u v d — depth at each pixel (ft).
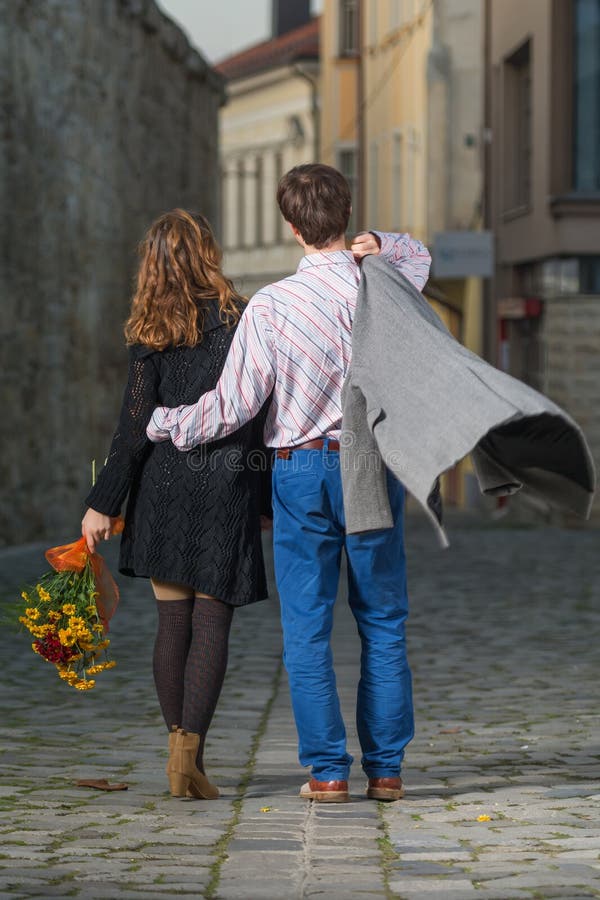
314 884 23.21
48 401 101.60
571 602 68.80
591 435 128.88
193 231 29.78
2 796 30.07
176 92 145.18
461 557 93.40
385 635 29.48
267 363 28.43
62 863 24.72
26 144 96.43
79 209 108.37
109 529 30.14
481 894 22.56
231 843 25.95
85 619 30.42
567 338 129.59
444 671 48.80
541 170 136.46
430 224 184.96
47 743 36.47
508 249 154.30
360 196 241.14
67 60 105.19
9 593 68.08
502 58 156.04
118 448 29.76
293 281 28.86
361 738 29.71
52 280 102.17
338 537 29.22
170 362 29.45
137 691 44.75
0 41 91.50
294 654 29.35
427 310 28.30
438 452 25.63
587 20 131.23
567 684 45.96
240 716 40.57
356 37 246.88
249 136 291.58
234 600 29.35
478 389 25.86
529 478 27.63
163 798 29.99
